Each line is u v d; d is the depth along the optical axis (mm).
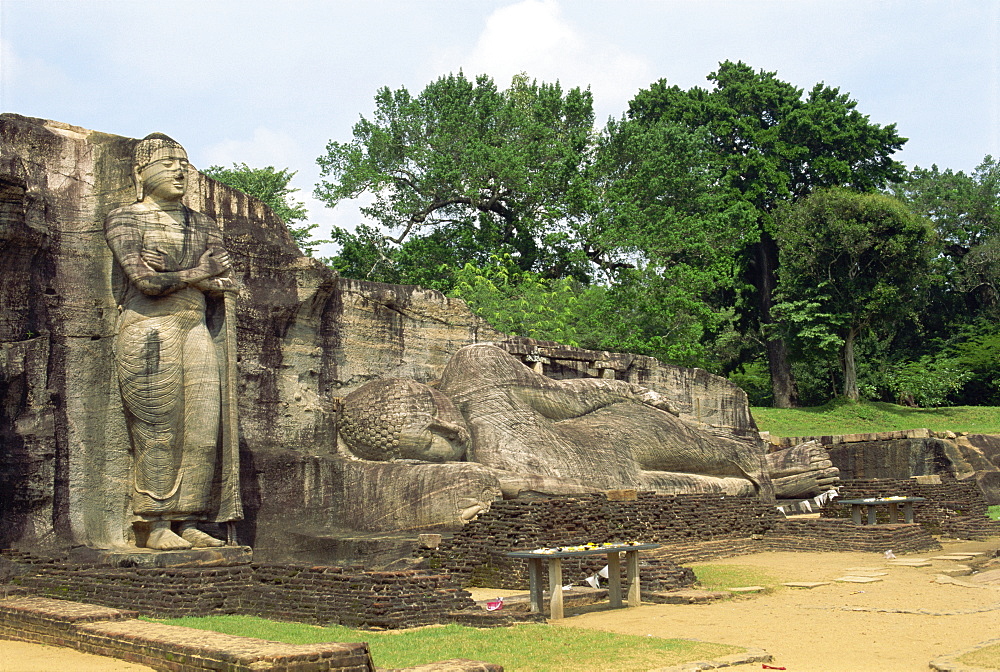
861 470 31125
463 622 11617
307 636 10555
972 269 52688
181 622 11578
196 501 15500
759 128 49406
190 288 15992
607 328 36625
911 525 20078
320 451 19016
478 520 16062
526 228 40781
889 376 49094
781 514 22031
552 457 19750
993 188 54938
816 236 44844
